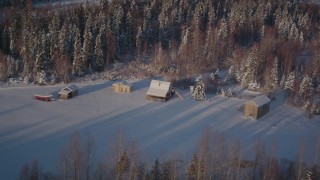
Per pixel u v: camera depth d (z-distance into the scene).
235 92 104.88
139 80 111.81
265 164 65.50
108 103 95.69
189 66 117.25
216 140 70.31
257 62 111.19
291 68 114.50
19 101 93.81
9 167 66.69
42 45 109.50
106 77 111.81
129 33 127.69
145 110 92.44
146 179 59.88
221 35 127.94
